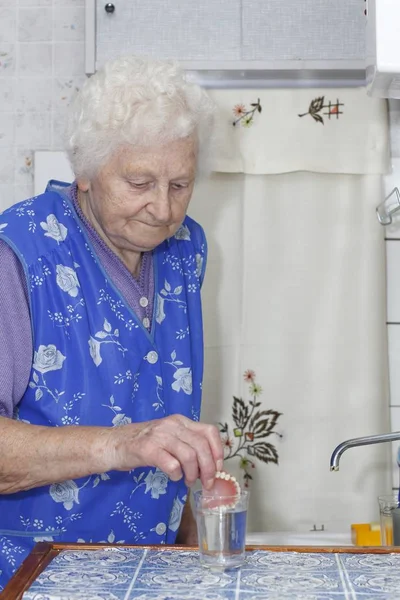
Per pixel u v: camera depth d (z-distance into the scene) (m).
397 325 2.05
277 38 1.90
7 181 2.09
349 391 1.99
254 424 1.99
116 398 1.20
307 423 1.99
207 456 0.97
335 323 1.99
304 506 1.98
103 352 1.20
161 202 1.17
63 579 0.87
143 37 1.91
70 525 1.18
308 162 1.96
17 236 1.16
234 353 2.00
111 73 1.16
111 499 1.20
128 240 1.21
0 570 1.14
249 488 1.99
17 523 1.17
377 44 1.07
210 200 1.99
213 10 1.90
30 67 2.09
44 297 1.16
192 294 1.40
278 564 0.94
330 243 1.99
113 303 1.24
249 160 1.96
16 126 2.09
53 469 1.03
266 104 1.96
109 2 1.90
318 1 1.89
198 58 1.91
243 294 1.99
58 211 1.24
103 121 1.13
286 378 1.99
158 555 0.97
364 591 0.83
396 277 2.04
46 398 1.16
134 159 1.14
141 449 0.98
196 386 1.37
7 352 1.11
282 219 1.99
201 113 1.19
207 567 0.92
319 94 1.96
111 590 0.84
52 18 2.09
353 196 1.99
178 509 1.32
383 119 1.96
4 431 1.04
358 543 1.67
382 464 1.98
